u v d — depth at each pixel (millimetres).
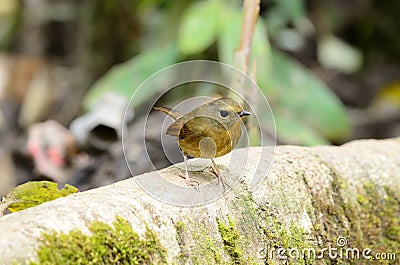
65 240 2727
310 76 7379
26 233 2668
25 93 9555
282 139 6469
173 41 7879
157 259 3018
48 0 10055
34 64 9883
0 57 10008
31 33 10203
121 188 3266
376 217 4176
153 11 8961
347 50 10742
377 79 11047
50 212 2855
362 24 10906
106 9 8906
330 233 3936
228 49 6027
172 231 3125
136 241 2957
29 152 5949
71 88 9148
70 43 10055
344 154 4293
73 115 8664
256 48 6082
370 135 9664
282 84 7199
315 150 4238
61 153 5887
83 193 3176
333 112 7301
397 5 10742
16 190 3498
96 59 9047
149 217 3084
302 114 7230
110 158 5598
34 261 2594
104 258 2824
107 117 5879
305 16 9523
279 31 8680
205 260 3197
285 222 3680
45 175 5727
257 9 4590
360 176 4219
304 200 3848
